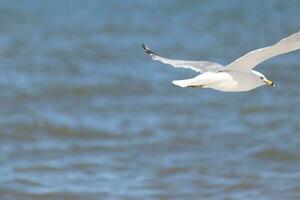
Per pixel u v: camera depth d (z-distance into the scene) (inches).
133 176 632.4
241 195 592.7
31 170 647.1
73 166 657.6
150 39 1359.5
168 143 721.6
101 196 586.6
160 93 926.4
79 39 1339.8
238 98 897.5
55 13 1640.0
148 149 705.0
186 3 1808.6
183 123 792.3
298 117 814.5
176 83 335.6
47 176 633.0
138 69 1074.7
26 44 1275.8
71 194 592.7
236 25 1534.2
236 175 633.6
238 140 729.6
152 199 582.9
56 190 600.1
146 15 1643.7
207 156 682.2
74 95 913.5
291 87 955.3
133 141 729.6
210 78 335.0
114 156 684.7
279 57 1125.7
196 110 846.5
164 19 1598.2
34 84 957.8
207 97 901.8
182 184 613.6
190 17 1626.5
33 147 710.5
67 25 1496.1
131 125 785.6
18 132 755.4
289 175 633.6
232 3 1808.6
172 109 851.4
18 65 1089.4
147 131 762.8
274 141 723.4
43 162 668.1
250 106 861.8
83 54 1189.1
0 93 905.5
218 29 1483.8
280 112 836.0
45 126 776.3
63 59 1143.6
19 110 835.4
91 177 631.2
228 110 846.5
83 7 1727.4
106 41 1325.0
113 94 921.5
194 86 336.2
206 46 1304.1
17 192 597.0
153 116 821.9
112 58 1159.0
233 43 1338.6
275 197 588.1
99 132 760.3
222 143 721.0
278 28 1513.3
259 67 1069.1
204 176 631.2
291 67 1066.7
